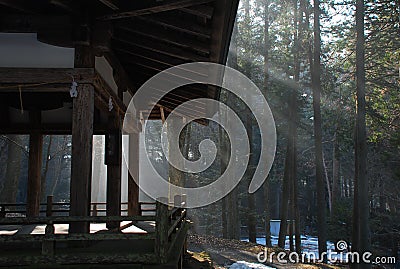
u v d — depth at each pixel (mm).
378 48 14117
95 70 4793
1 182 24094
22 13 4883
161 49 5758
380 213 19625
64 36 4832
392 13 13461
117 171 6992
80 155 4586
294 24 15477
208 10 4242
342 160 25594
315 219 26641
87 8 4781
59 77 4727
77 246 4645
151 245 4898
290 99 15562
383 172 19266
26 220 3920
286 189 14992
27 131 8562
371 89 16453
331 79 15609
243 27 17578
